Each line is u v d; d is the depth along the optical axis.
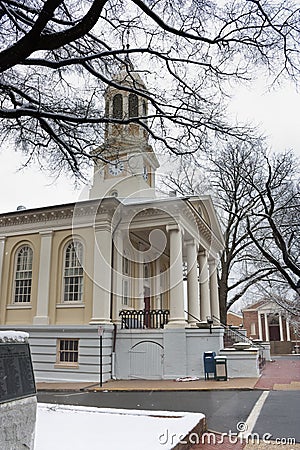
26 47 4.31
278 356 32.34
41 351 15.00
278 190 14.84
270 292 29.22
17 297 16.53
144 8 5.01
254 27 5.40
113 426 5.04
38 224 16.62
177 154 6.30
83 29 4.32
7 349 3.12
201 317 18.78
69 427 5.00
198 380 13.16
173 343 14.14
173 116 6.53
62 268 15.84
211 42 5.51
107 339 14.44
